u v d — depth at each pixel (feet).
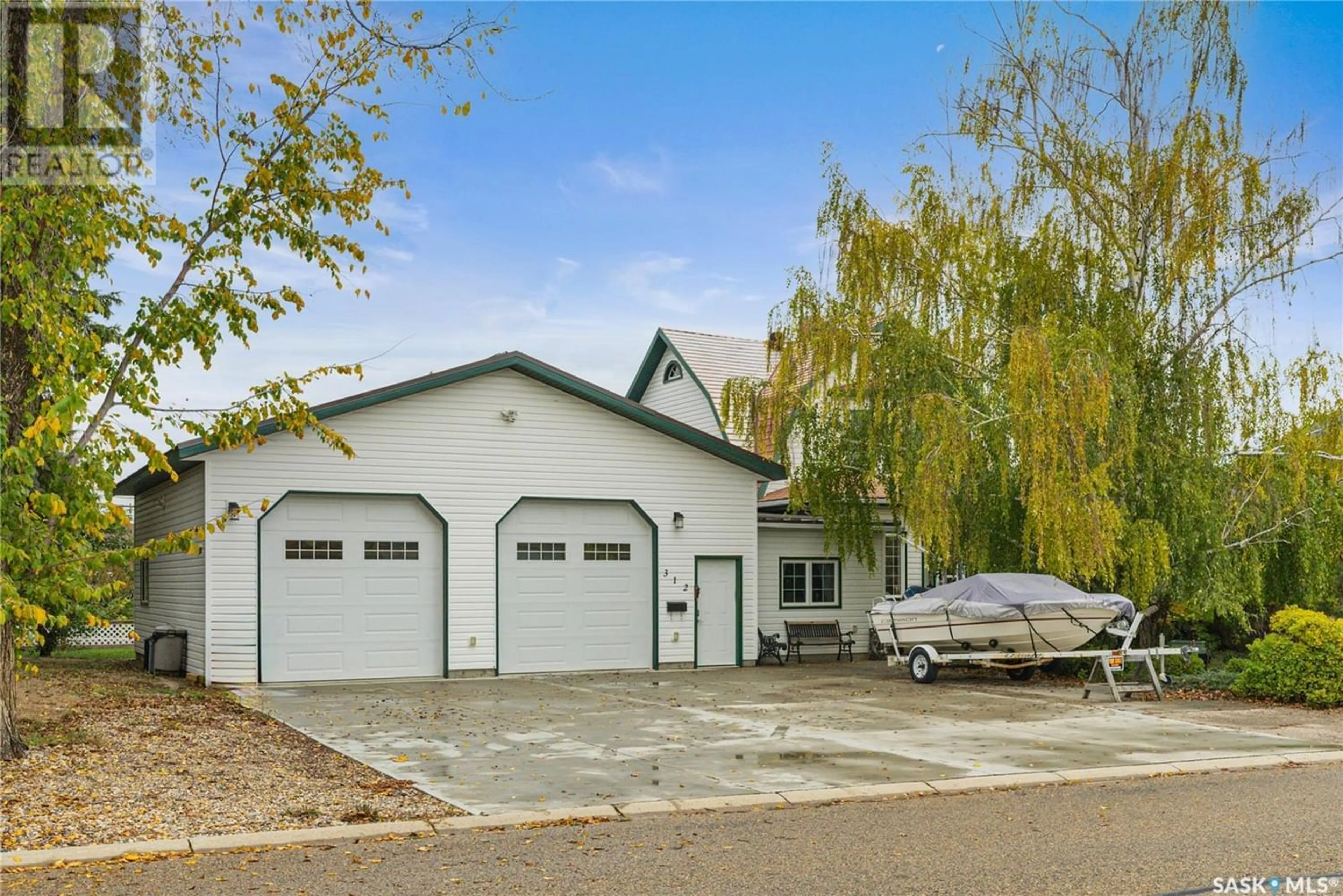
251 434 35.88
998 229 63.41
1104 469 54.95
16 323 32.40
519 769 34.04
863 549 70.69
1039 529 55.47
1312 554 61.00
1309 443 58.85
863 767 34.42
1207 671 60.08
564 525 66.85
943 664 61.11
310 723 44.14
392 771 33.76
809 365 67.26
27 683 53.42
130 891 21.44
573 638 66.49
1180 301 61.82
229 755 35.96
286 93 35.32
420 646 62.49
